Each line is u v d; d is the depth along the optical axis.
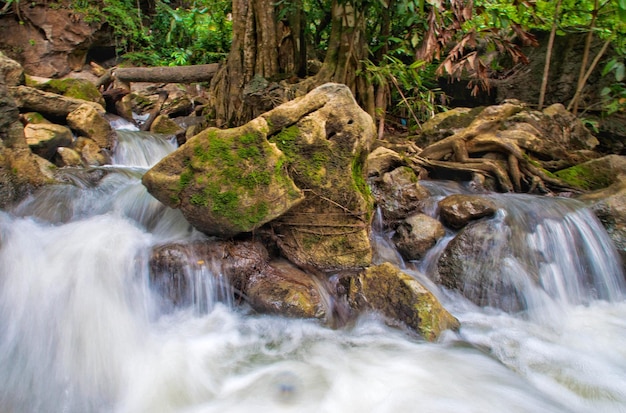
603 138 7.02
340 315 3.82
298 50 7.28
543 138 5.91
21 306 3.33
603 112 7.03
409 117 7.94
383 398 2.81
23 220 4.20
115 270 3.73
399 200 4.96
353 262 4.04
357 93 6.89
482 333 3.66
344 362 3.23
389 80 7.46
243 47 7.00
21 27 11.64
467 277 4.21
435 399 2.80
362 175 4.17
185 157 3.70
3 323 3.23
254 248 3.94
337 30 6.56
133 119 9.94
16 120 4.54
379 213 4.93
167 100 11.38
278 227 4.06
